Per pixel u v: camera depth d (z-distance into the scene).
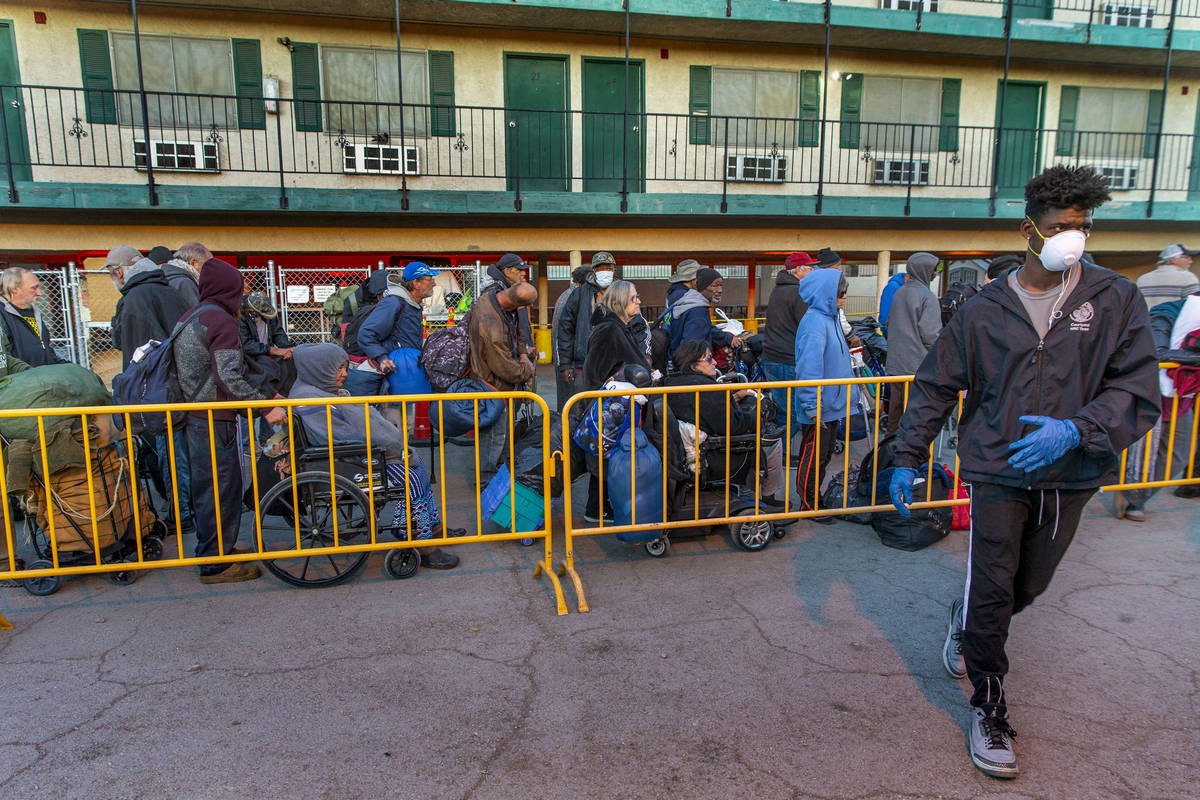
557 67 13.57
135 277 4.66
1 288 4.78
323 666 2.97
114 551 3.79
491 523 4.80
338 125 12.79
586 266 6.82
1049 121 15.45
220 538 3.62
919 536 4.21
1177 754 2.37
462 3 12.12
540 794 2.21
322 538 3.85
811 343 4.48
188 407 3.51
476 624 3.35
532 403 5.81
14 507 4.38
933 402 2.51
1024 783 2.24
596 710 2.65
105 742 2.46
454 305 12.45
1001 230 13.86
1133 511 4.66
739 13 12.96
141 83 10.20
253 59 12.41
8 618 3.41
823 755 2.38
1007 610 2.36
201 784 2.25
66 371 3.66
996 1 14.57
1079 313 2.22
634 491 3.95
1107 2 15.11
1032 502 2.32
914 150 14.98
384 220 11.60
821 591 3.69
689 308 5.66
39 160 11.23
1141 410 2.19
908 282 5.86
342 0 11.94
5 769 2.31
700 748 2.42
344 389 5.75
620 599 3.61
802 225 13.00
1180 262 5.73
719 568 4.00
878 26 13.43
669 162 14.12
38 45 11.62
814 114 14.52
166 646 3.14
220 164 12.30
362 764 2.35
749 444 4.23
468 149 13.34
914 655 3.04
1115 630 3.21
